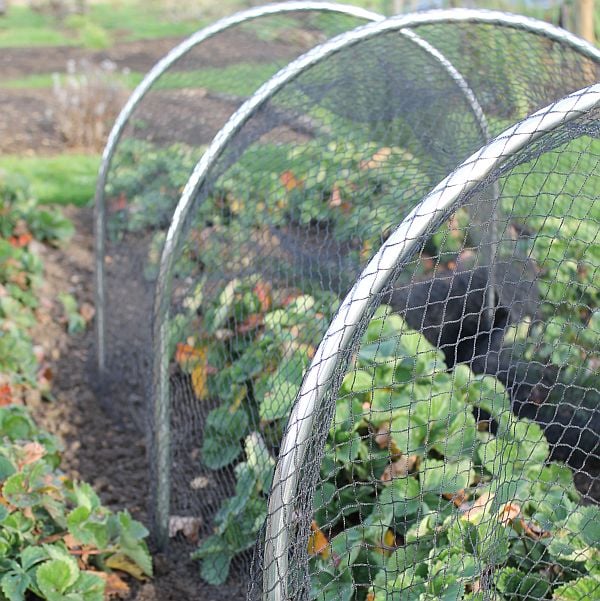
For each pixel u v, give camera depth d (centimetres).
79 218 618
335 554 227
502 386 261
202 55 447
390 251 171
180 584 286
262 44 476
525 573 235
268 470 252
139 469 355
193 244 313
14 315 450
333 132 282
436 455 251
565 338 295
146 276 374
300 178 273
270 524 180
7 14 1788
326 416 183
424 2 808
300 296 251
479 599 213
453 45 299
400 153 256
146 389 336
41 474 273
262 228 281
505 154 169
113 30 1645
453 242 322
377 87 283
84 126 811
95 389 411
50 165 737
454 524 220
